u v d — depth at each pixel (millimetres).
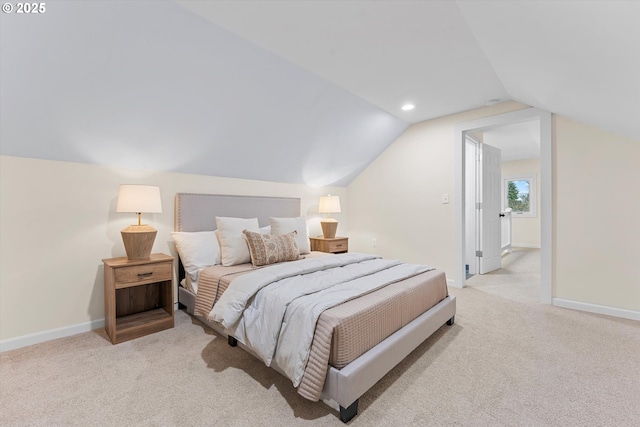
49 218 2232
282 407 1489
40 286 2201
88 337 2283
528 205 7586
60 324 2287
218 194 3229
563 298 2965
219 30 1938
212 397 1565
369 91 2971
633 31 1138
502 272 4594
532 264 5254
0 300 2053
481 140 4598
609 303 2742
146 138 2463
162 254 2637
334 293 1764
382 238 4402
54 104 1928
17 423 1369
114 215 2547
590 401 1520
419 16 1815
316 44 2131
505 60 2172
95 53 1785
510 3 1392
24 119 1925
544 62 1878
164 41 1886
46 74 1769
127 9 1653
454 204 3691
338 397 1370
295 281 1994
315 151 3674
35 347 2111
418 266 2574
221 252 2793
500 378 1727
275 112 2850
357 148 3998
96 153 2359
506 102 3273
